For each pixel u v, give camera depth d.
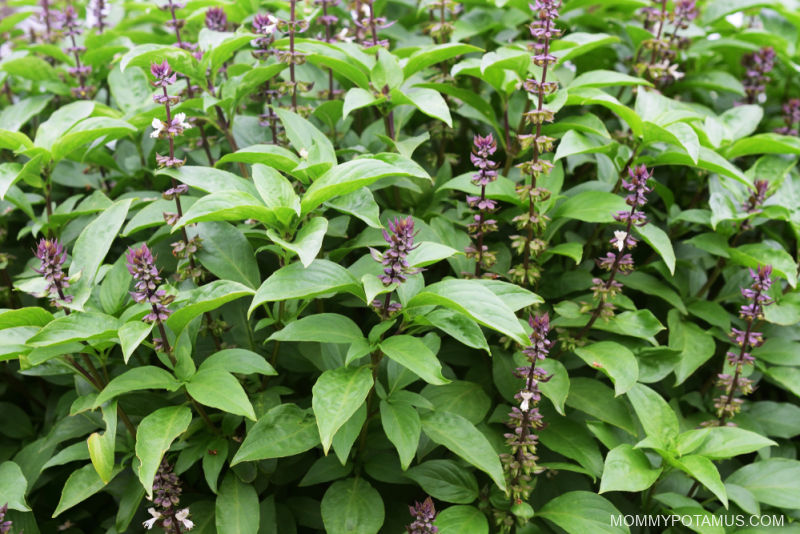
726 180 0.57
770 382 0.58
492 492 0.49
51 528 0.54
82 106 0.55
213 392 0.44
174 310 0.46
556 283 0.55
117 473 0.47
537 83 0.49
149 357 0.54
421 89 0.52
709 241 0.55
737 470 0.51
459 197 0.58
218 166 0.57
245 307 0.53
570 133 0.52
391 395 0.48
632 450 0.48
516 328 0.43
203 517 0.49
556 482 0.52
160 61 0.52
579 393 0.52
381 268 0.48
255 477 0.49
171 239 0.53
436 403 0.51
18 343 0.46
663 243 0.50
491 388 0.54
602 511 0.48
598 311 0.51
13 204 0.58
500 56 0.51
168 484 0.46
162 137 0.48
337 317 0.47
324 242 0.55
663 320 0.58
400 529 0.52
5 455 0.55
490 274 0.51
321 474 0.49
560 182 0.54
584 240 0.57
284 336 0.45
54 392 0.57
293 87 0.54
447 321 0.45
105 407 0.46
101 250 0.47
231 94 0.54
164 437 0.44
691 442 0.47
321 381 0.44
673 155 0.53
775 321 0.53
